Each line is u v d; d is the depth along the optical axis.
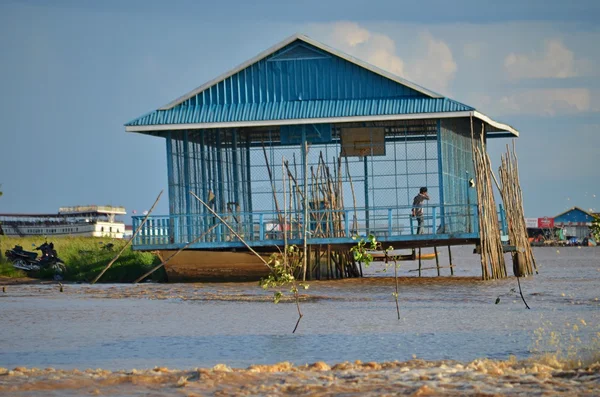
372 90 80.19
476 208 82.62
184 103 82.69
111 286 78.62
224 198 84.06
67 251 93.94
